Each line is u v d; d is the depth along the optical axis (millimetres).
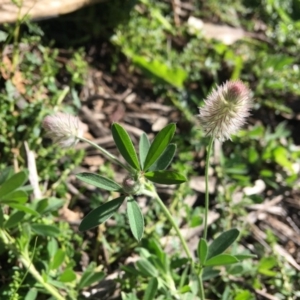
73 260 160
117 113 213
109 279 162
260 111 239
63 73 213
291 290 173
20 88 194
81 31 230
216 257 137
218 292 170
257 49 266
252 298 159
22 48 203
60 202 159
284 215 202
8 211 165
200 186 196
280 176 212
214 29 267
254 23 281
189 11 271
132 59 232
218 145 211
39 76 203
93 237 174
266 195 205
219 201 192
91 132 202
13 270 152
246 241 189
